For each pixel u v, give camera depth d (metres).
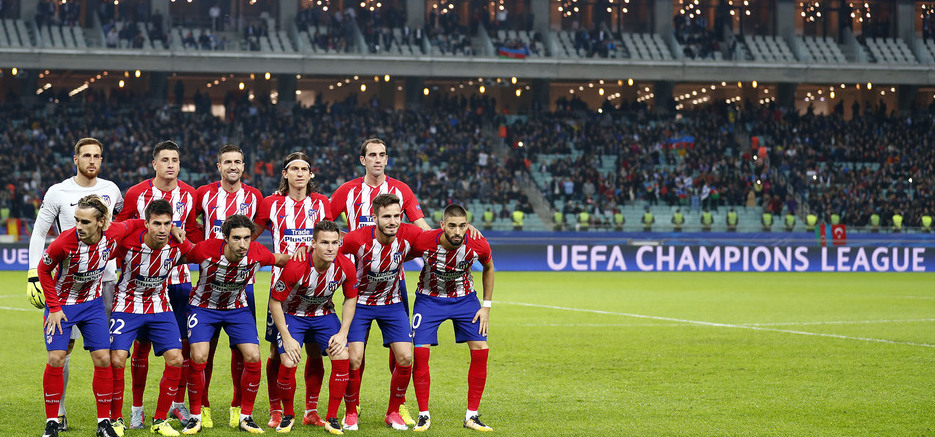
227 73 132.75
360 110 125.75
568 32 139.75
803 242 97.38
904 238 98.00
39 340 36.31
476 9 137.25
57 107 119.56
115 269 21.50
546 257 94.62
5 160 106.69
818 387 26.41
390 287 20.97
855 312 50.31
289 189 22.92
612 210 109.50
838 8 143.62
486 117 131.62
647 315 48.22
